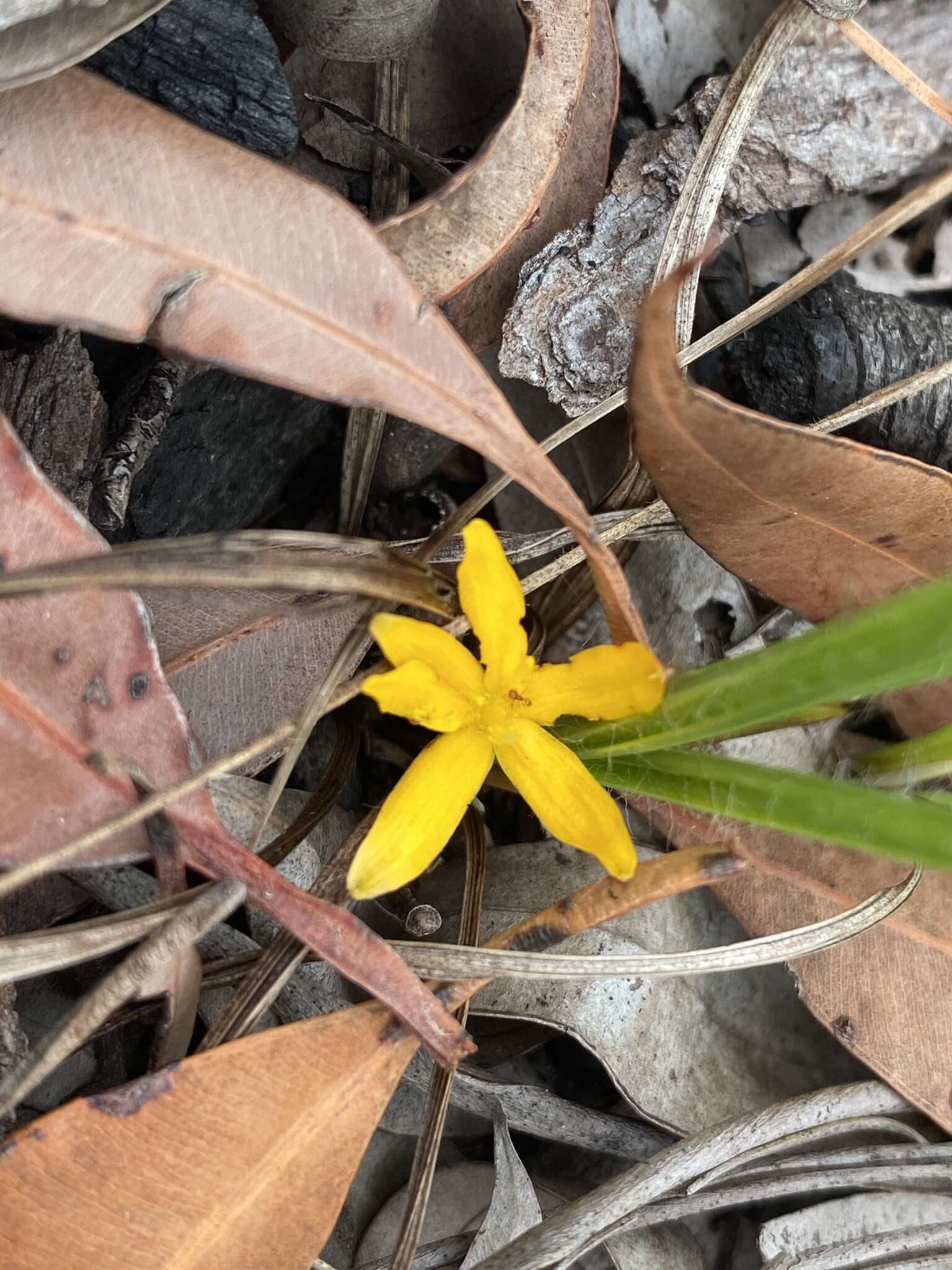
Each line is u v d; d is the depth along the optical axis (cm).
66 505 6
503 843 10
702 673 6
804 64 8
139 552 6
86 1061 8
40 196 5
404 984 6
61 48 5
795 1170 8
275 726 6
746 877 8
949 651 5
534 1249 7
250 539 6
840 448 6
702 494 7
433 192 8
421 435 10
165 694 6
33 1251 6
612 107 9
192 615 8
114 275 6
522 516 10
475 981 7
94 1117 6
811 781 6
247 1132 6
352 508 10
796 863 8
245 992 7
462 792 7
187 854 6
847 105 8
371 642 9
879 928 8
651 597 10
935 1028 8
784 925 8
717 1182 8
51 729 6
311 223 6
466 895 8
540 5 8
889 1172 8
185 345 6
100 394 8
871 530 7
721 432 6
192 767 6
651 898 7
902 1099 9
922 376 8
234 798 8
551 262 9
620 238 9
